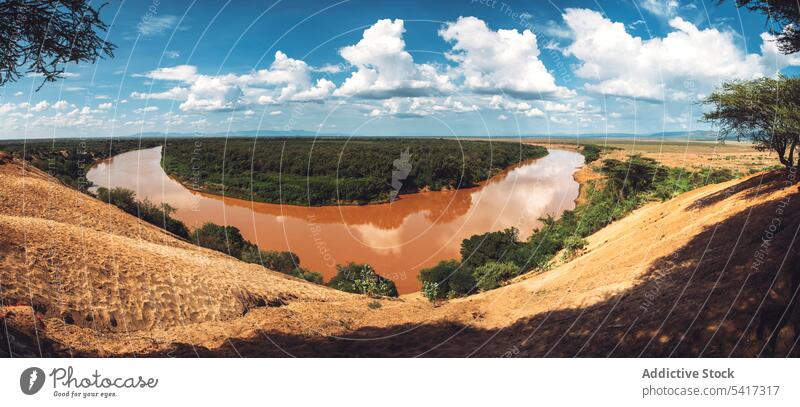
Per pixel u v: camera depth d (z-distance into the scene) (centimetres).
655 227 2147
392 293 2877
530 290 1942
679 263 1366
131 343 1278
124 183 7962
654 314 1093
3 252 1445
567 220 3906
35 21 945
